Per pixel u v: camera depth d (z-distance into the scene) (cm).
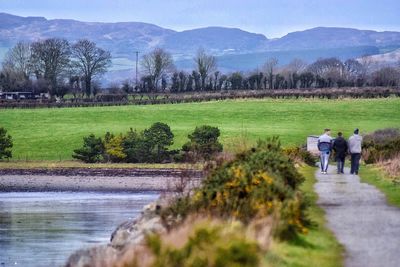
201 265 4591
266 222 5369
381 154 14625
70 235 10256
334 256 5175
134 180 19662
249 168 6456
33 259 8350
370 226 6356
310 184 9862
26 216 12762
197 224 5075
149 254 4956
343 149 11931
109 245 6775
